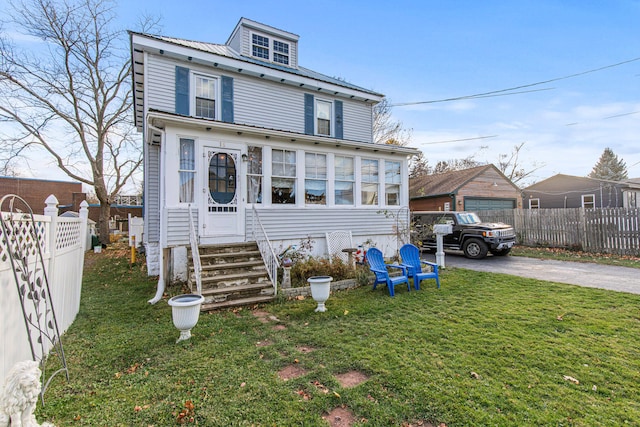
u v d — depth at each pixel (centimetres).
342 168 934
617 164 4784
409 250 718
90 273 891
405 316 485
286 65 1273
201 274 599
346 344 381
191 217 636
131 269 943
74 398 274
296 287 652
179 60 920
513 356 339
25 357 301
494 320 456
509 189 2272
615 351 348
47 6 1317
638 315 467
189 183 701
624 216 1081
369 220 973
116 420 242
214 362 339
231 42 1282
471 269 888
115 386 293
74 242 496
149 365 336
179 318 395
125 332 432
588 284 680
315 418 241
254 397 271
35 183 2345
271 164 809
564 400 258
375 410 248
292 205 834
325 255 880
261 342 398
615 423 229
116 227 2262
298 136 815
